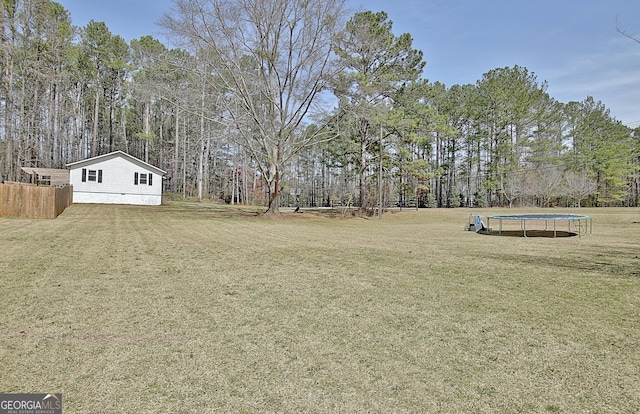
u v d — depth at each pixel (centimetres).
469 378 249
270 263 662
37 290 444
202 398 221
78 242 827
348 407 213
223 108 1794
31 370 251
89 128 4078
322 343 307
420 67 2203
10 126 2380
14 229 988
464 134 3500
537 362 274
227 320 361
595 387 237
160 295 442
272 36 1703
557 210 2302
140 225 1271
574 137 3450
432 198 3447
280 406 213
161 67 1808
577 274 588
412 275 573
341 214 2325
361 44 1875
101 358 272
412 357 282
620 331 337
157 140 4106
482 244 988
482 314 386
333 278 548
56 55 2517
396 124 2025
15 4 2214
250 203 4262
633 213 1941
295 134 1911
